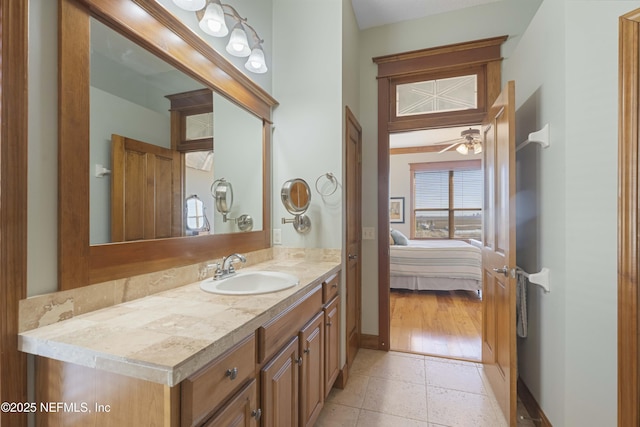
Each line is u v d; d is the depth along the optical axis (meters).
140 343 0.77
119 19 1.08
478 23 2.48
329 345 1.77
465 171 6.48
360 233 2.71
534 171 1.77
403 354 2.56
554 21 1.50
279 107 2.24
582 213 1.33
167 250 1.32
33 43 0.84
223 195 1.73
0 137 0.77
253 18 2.02
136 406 0.73
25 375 0.82
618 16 1.22
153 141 1.28
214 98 1.65
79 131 0.96
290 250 2.19
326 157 2.12
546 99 1.60
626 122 1.18
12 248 0.79
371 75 2.76
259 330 1.06
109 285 1.06
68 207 0.93
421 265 4.34
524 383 1.93
